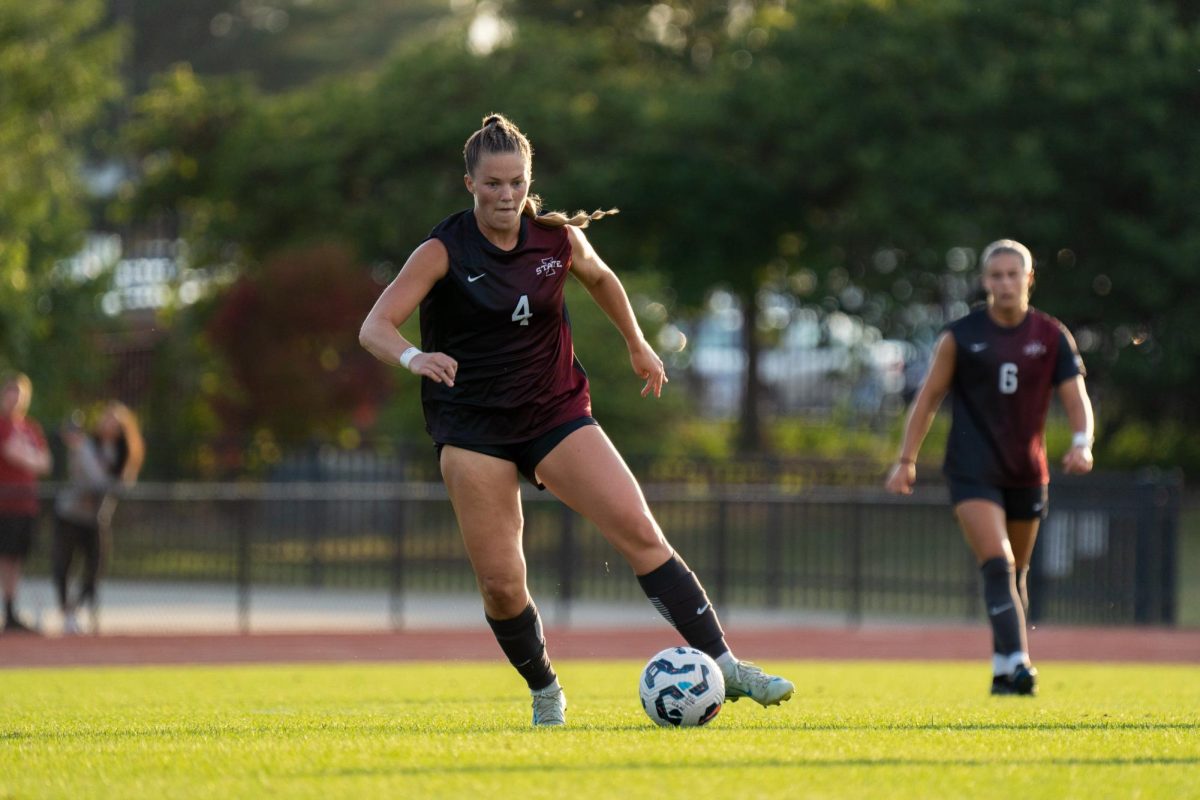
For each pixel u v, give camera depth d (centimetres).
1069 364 2983
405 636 5822
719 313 14000
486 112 11388
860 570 6569
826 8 10644
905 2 10412
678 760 1450
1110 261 9919
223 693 3020
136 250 14188
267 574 7431
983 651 5412
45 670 4347
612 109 11475
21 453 5491
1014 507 3034
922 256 9750
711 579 7369
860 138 10256
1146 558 6531
